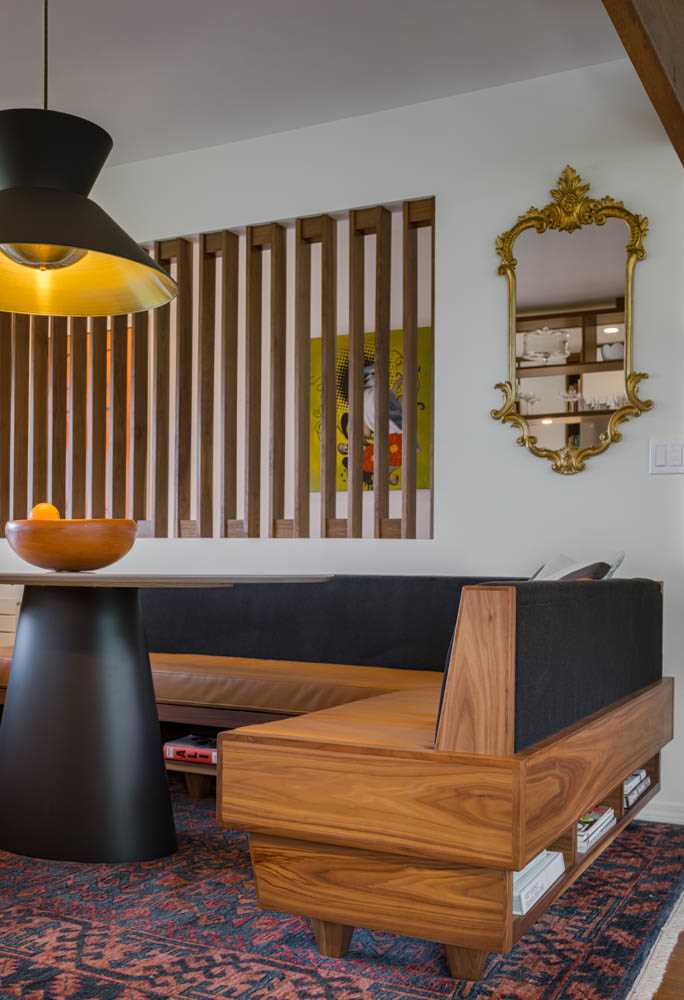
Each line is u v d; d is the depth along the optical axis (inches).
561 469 133.9
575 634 83.8
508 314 138.3
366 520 207.0
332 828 73.4
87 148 102.6
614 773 92.5
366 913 72.4
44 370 184.1
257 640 146.0
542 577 119.0
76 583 85.7
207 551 162.7
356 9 121.9
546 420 135.0
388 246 152.2
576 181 134.3
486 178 141.3
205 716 124.7
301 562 153.8
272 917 83.8
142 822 99.8
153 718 103.9
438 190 144.8
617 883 95.9
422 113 146.9
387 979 71.3
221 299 165.0
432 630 133.8
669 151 129.6
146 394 177.2
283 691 119.6
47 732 99.6
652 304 129.5
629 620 104.9
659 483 128.6
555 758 73.7
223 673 124.3
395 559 145.9
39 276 111.6
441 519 142.6
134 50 132.5
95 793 98.5
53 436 181.3
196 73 138.9
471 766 68.2
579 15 122.3
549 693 76.7
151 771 102.0
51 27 126.1
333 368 155.4
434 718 85.7
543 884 75.4
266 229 161.6
